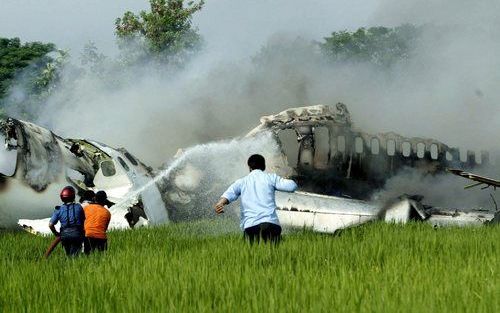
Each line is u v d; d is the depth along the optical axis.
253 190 26.77
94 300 18.73
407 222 41.72
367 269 22.11
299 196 48.69
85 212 31.16
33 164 46.88
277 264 23.41
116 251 29.59
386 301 17.06
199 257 24.59
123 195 49.62
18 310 18.28
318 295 18.23
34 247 35.25
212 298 18.69
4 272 23.41
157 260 23.89
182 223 48.09
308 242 27.50
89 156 50.72
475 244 27.02
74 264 24.75
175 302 18.08
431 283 19.19
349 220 47.31
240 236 32.91
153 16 142.50
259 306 17.17
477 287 19.02
